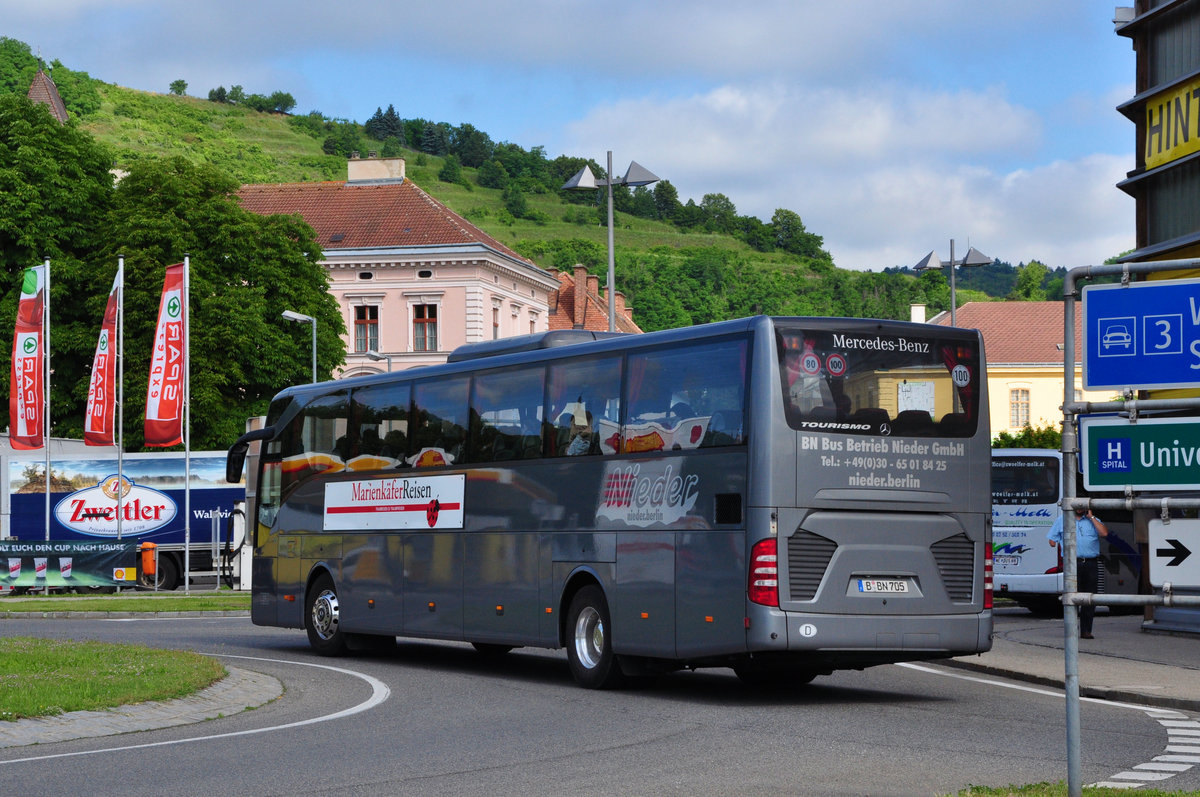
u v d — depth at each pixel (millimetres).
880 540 14883
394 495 20547
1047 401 82500
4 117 55938
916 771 10477
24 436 40000
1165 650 20016
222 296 55875
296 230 60406
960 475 15328
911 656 15062
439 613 19406
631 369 16531
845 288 196750
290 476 23109
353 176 82125
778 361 14750
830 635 14578
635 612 16031
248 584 41375
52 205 55562
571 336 18438
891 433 15047
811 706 14875
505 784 10016
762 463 14586
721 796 9445
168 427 38375
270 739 12414
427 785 9992
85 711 13820
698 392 15531
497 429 18625
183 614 32406
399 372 20875
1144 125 23859
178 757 11391
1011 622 26641
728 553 14844
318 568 22312
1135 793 8969
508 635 18094
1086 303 8539
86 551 38969
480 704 15156
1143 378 8375
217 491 43688
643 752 11547
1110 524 28734
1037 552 27656
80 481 43250
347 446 21766
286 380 57562
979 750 11547
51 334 55656
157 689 15055
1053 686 16922
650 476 16016
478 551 18719
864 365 15055
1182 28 22922
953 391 15406
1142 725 13148
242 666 19766
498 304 79312
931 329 15398
